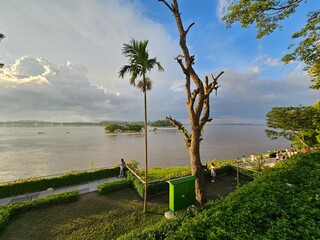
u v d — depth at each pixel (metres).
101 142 85.50
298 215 2.93
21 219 8.10
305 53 9.20
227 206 3.51
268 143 77.25
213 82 9.04
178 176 12.77
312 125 12.35
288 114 12.91
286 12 9.25
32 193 12.28
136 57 8.49
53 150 58.09
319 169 5.38
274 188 4.04
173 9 9.45
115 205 9.50
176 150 57.44
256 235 2.55
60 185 13.44
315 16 8.83
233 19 10.11
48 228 7.41
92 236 6.86
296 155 7.92
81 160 41.28
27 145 73.19
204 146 64.69
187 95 9.40
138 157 44.88
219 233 2.71
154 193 10.66
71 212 8.72
